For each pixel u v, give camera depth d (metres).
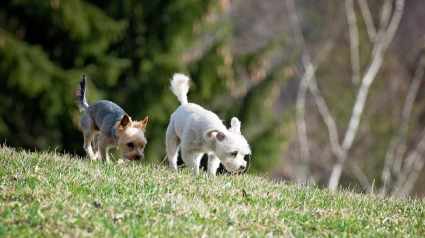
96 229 5.95
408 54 31.45
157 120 19.36
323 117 29.58
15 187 7.16
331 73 31.19
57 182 7.52
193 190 7.85
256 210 7.25
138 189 7.59
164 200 7.06
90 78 18.92
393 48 31.55
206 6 19.88
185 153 9.61
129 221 6.32
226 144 9.43
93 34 18.91
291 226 6.81
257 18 30.50
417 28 31.83
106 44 19.14
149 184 7.89
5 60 17.56
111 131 9.91
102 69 19.00
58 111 18.20
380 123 31.06
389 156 30.22
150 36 20.14
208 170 10.04
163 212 6.74
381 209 8.05
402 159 31.55
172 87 10.52
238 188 8.32
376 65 29.31
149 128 19.33
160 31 20.09
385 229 7.11
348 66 31.11
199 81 19.88
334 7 31.22
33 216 6.13
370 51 31.00
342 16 31.28
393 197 9.30
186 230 6.25
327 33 31.12
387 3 30.27
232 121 10.12
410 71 31.52
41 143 19.17
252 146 21.03
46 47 19.55
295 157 29.75
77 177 7.85
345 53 31.19
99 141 10.08
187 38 20.44
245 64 20.66
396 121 31.00
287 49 30.23
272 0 30.78
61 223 6.01
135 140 9.64
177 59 19.50
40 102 18.14
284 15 30.70
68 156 10.03
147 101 19.38
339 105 30.88
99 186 7.48
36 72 17.86
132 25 20.23
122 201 6.93
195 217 6.68
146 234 5.98
